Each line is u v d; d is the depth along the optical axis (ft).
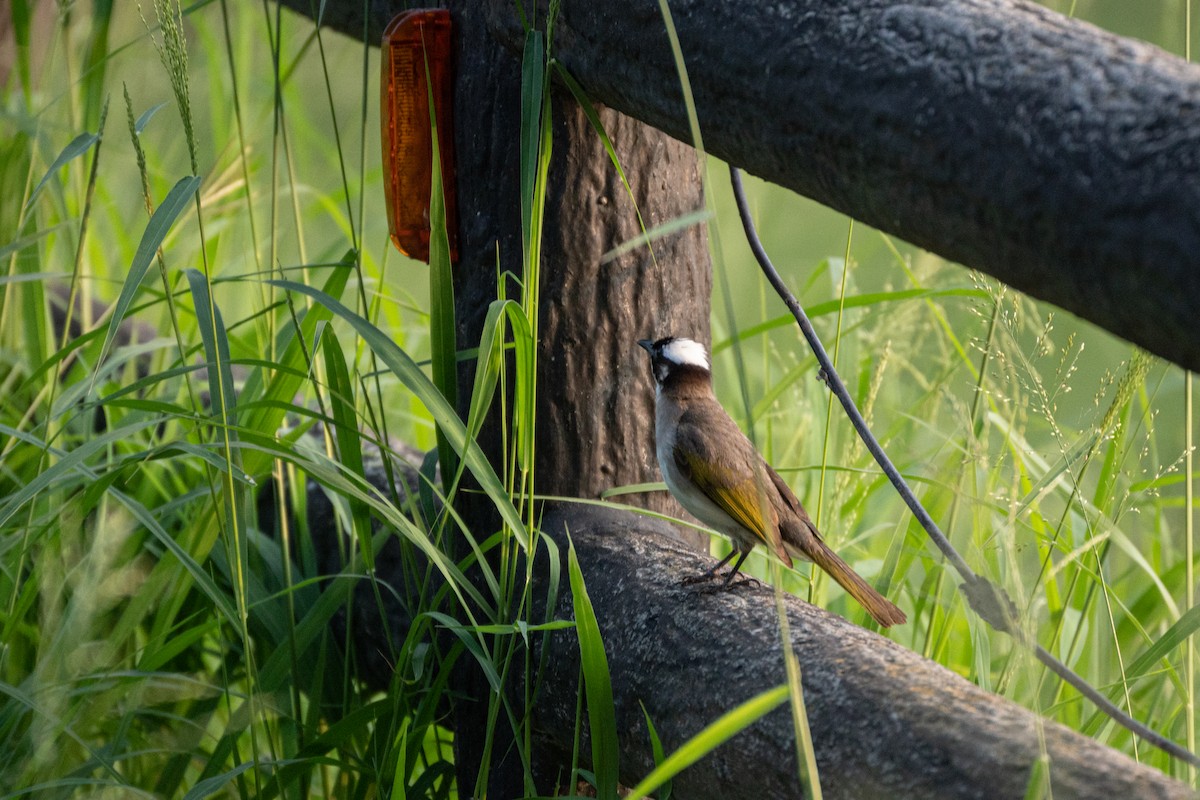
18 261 27.63
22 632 24.61
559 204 19.03
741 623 15.92
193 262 32.81
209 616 24.02
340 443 20.04
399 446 28.17
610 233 19.43
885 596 22.99
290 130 39.32
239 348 27.81
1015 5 11.37
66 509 22.41
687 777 15.62
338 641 24.84
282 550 24.63
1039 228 10.05
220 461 18.33
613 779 16.10
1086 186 9.55
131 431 19.26
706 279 21.09
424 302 49.24
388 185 19.99
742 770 14.46
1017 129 10.13
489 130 19.16
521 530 16.67
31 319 27.84
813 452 27.04
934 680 13.39
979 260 11.14
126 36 34.12
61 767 22.49
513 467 17.88
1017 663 19.94
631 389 20.27
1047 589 23.43
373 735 20.81
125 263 33.91
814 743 13.43
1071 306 10.36
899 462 27.94
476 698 20.39
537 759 19.71
